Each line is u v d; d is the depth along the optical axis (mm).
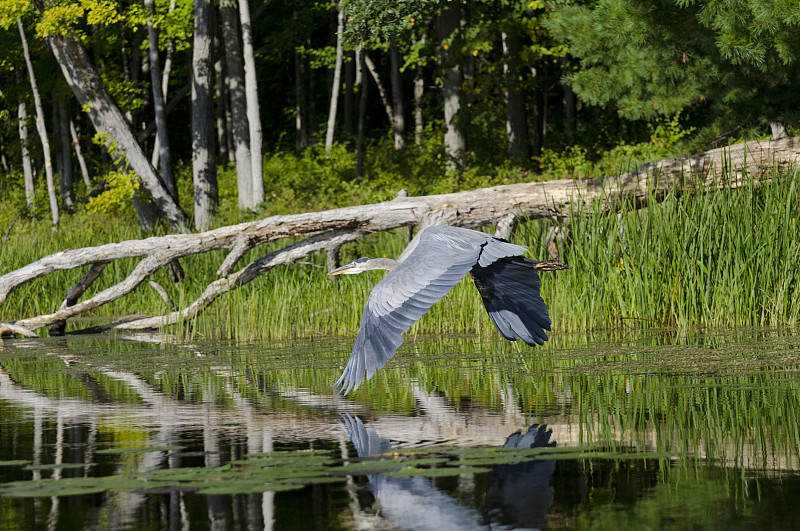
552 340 12375
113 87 27141
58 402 8734
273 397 8758
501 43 37469
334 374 10227
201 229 25719
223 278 15992
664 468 5543
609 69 21672
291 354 12008
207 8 27172
